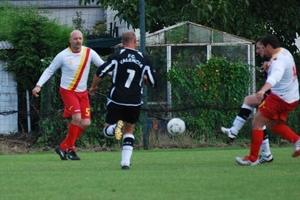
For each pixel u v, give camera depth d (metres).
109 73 24.39
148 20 53.84
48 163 28.83
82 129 31.39
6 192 18.92
